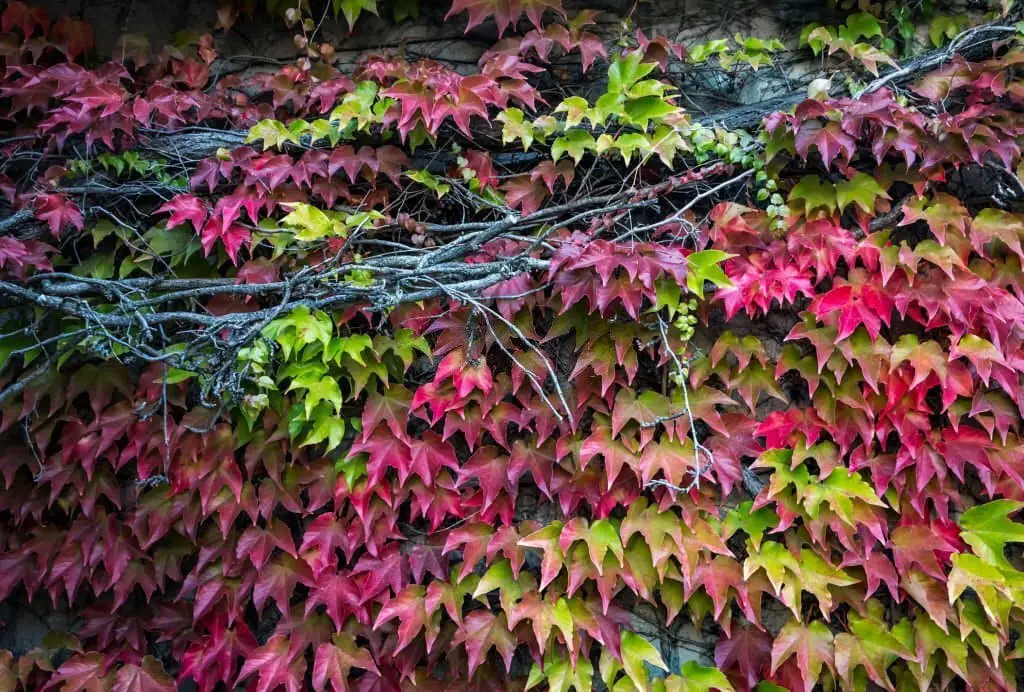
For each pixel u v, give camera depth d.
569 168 2.12
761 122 2.06
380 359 2.11
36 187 2.07
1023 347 2.00
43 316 2.09
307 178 2.09
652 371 2.14
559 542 2.03
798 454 2.02
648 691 2.08
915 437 2.01
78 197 2.08
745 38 2.28
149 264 2.14
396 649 2.02
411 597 2.08
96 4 2.32
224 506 2.10
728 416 2.07
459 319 2.07
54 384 2.14
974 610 2.00
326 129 2.08
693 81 2.26
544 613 2.03
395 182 2.11
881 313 1.98
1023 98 1.97
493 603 2.16
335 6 2.28
